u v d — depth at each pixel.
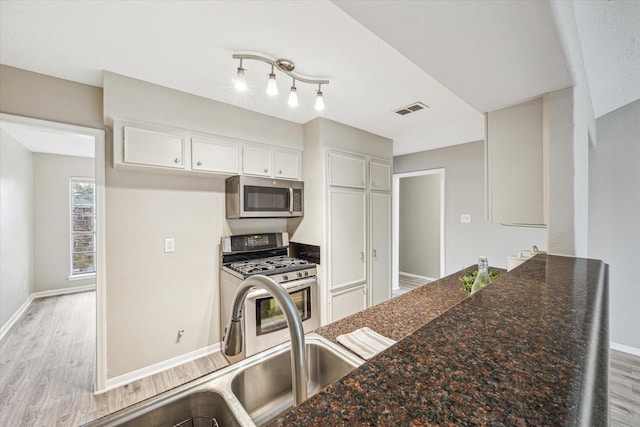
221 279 2.61
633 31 1.48
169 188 2.37
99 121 2.03
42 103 1.84
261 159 2.57
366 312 1.33
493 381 0.37
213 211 2.62
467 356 0.43
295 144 2.82
